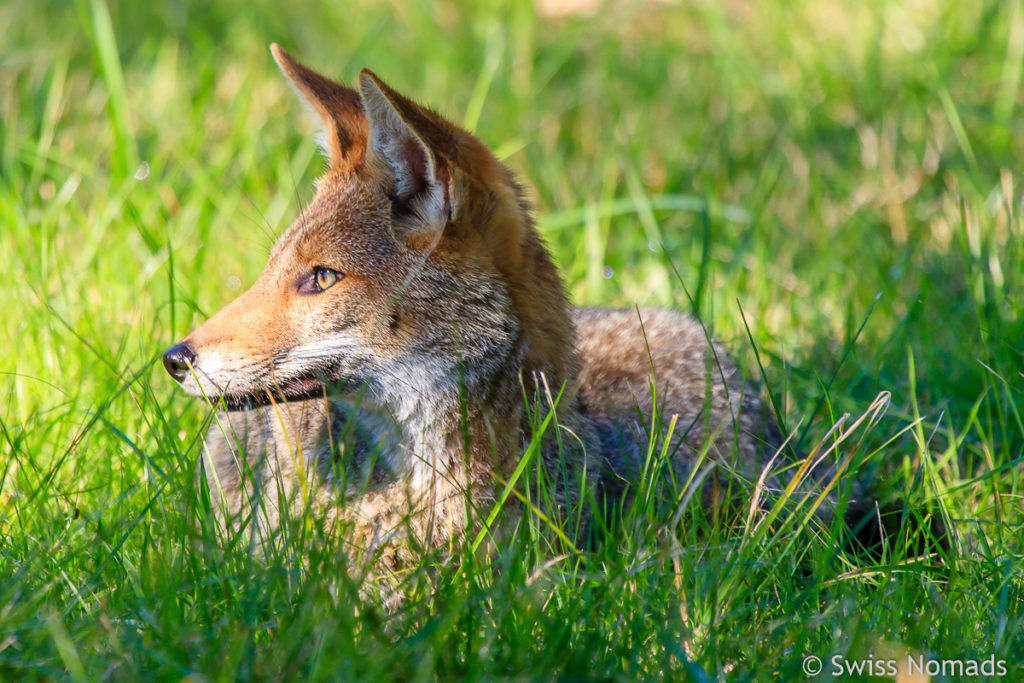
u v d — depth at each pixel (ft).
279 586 19.10
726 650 19.29
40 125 43.24
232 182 40.81
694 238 40.11
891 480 26.68
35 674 17.15
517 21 53.98
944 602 20.70
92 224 36.42
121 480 23.49
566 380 23.81
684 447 26.37
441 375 22.80
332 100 25.35
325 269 22.74
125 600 19.30
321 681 16.69
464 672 17.80
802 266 39.58
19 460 23.86
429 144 21.65
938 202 41.65
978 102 46.78
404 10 59.16
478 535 22.02
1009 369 29.27
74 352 29.14
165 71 49.37
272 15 58.65
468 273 22.59
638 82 52.24
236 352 22.40
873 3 54.95
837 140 46.65
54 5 57.41
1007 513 25.23
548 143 46.96
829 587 21.62
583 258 37.45
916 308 32.99
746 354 26.71
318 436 23.70
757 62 52.65
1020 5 48.44
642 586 20.63
